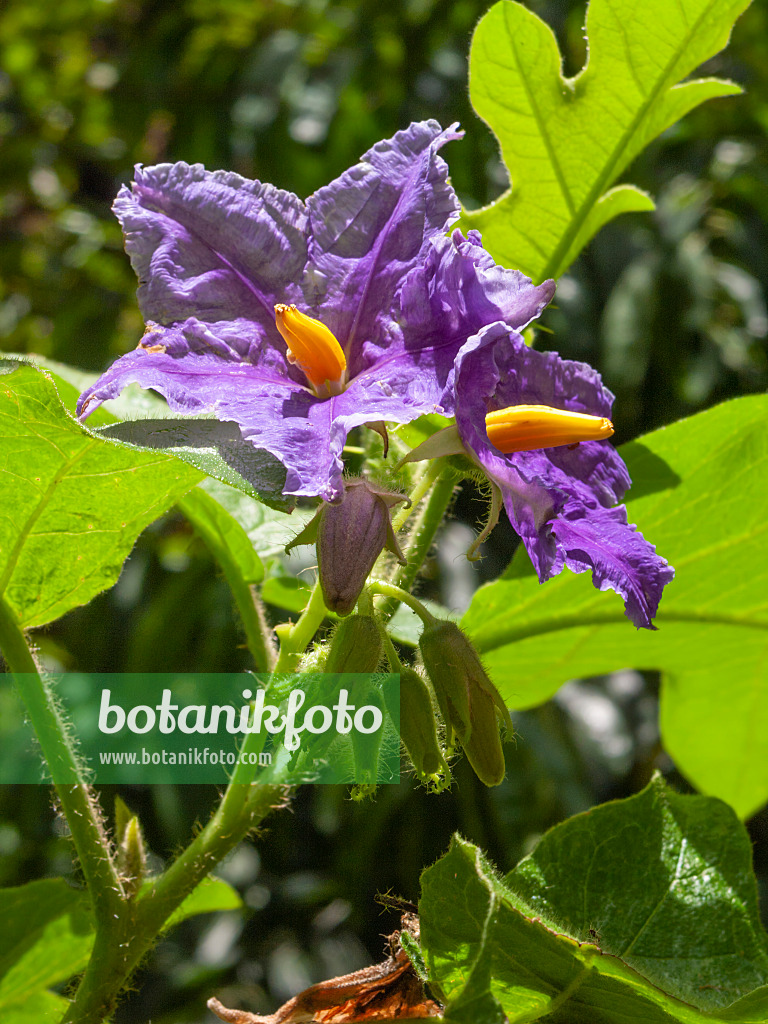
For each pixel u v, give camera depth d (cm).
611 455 36
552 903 40
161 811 95
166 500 37
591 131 43
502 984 37
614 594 44
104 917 36
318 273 35
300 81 112
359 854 98
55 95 134
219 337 34
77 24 134
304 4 117
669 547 44
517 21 42
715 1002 38
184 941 101
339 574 33
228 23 123
